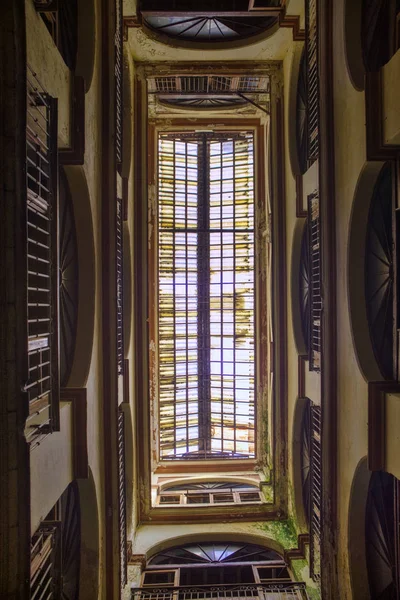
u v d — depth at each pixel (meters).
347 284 7.19
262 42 11.44
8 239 3.96
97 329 7.74
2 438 3.98
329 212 7.84
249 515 12.15
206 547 11.59
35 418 5.13
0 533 4.04
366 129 6.20
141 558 10.72
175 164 14.40
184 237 14.41
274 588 9.66
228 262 14.43
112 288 8.11
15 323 4.00
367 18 7.27
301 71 11.05
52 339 5.11
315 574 9.47
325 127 7.93
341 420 7.69
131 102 11.27
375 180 6.68
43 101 4.88
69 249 7.48
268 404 13.55
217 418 14.65
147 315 11.98
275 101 11.99
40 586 5.97
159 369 13.95
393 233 6.52
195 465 14.10
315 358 9.34
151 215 13.47
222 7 11.74
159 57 11.88
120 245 9.29
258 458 14.03
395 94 5.74
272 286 12.01
